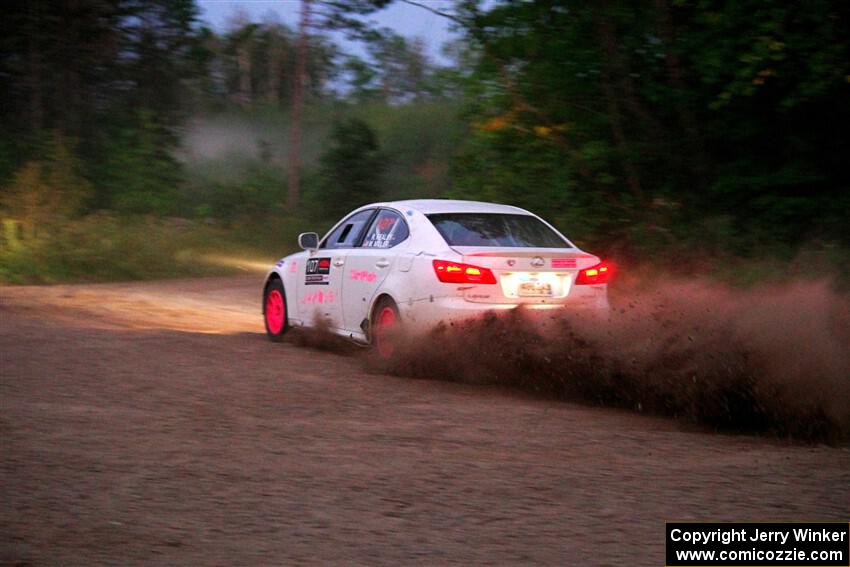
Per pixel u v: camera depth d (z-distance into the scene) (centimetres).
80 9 2902
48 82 2906
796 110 1209
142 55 3148
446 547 430
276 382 800
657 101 1311
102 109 3055
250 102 4834
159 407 689
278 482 519
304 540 434
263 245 2644
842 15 1115
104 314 1298
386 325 895
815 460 596
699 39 1219
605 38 1330
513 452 596
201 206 3006
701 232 1174
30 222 2008
